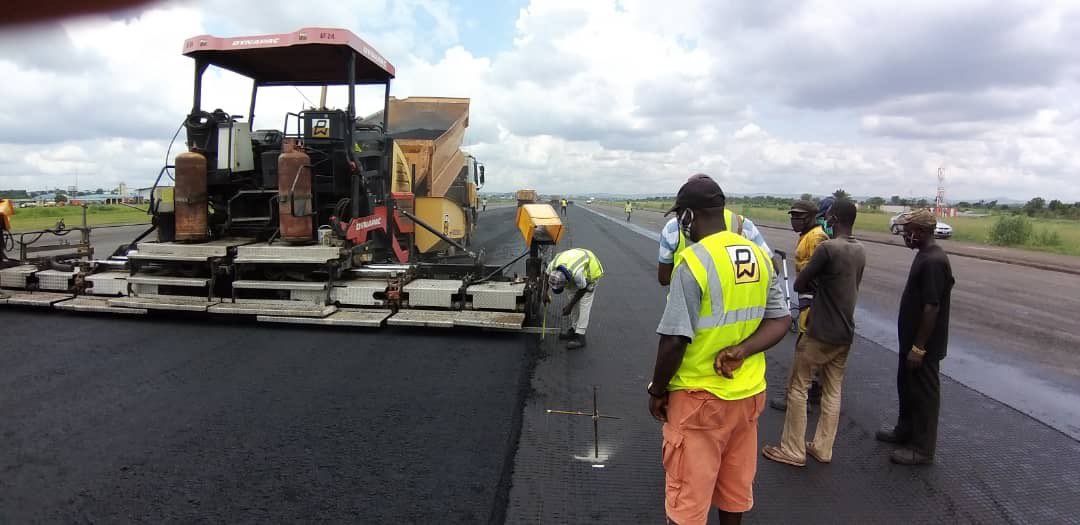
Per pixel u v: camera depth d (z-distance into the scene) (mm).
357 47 7410
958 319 8984
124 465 3445
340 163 7613
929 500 3371
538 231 6977
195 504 3051
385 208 8672
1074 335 7926
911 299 3820
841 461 3861
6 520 2846
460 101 15094
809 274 3654
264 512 2996
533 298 7086
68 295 7328
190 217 7012
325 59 7953
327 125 7605
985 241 29016
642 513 3123
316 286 6766
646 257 16016
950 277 3705
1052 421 4672
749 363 2385
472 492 3270
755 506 3256
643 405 4707
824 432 3799
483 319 6508
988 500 3385
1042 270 17031
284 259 6656
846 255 3584
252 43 7191
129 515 2932
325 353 5789
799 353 3770
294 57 7871
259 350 5820
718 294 2273
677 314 2254
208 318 7074
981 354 6797
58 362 5270
